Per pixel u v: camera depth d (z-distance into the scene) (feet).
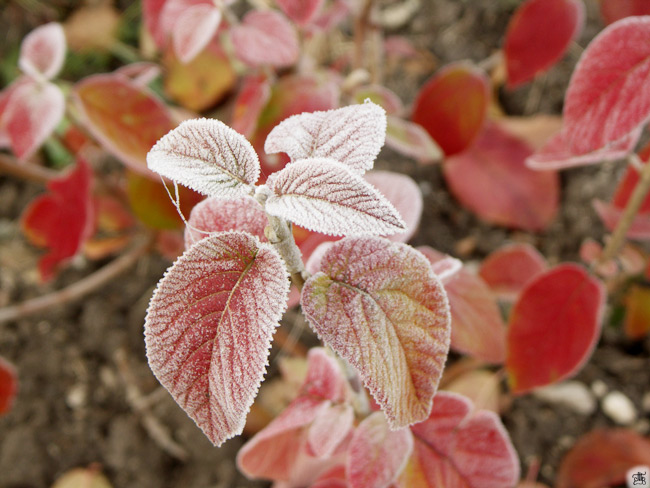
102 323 2.12
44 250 2.28
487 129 2.16
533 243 2.15
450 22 2.52
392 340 0.87
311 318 0.86
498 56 2.30
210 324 0.83
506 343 1.39
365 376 0.85
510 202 2.10
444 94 1.64
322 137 0.87
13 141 1.38
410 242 2.18
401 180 1.14
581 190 2.16
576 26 1.73
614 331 1.96
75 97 1.41
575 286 1.35
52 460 1.95
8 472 1.93
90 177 1.63
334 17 1.94
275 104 1.47
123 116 1.42
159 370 0.82
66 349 2.10
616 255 1.52
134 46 2.58
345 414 1.12
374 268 0.87
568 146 1.17
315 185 0.79
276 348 1.96
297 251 0.88
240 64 2.16
